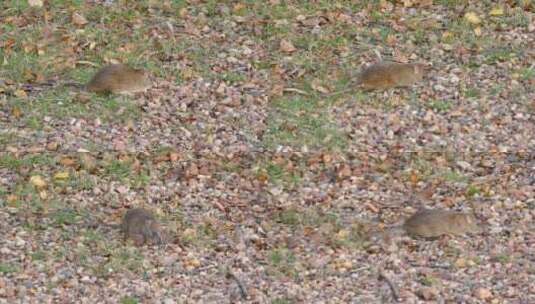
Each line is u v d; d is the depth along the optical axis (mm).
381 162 14094
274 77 16031
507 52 16547
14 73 16109
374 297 11398
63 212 13000
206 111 15227
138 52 16656
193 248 12297
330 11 17609
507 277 11750
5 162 13984
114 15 17516
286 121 14969
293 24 17281
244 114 15156
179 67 16250
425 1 17781
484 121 14977
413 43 16859
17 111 15109
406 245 12367
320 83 15844
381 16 17484
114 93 15516
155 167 13953
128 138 14617
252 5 17766
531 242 12406
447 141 14578
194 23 17328
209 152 14320
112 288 11562
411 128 14836
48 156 14148
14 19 17406
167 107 15320
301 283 11664
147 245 12336
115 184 13602
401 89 15656
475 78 15938
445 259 12086
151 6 17734
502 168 13953
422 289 11477
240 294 11453
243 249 12281
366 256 12164
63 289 11539
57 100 15414
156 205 13211
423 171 13898
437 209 12836
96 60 16484
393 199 13367
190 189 13539
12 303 11281
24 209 13055
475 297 11367
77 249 12250
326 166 14008
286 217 12906
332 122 14938
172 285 11625
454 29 17125
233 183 13656
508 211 13047
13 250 12227
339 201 13312
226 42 16859
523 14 17406
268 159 14164
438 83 15789
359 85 15742
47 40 16922
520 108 15250
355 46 16781
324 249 12281
